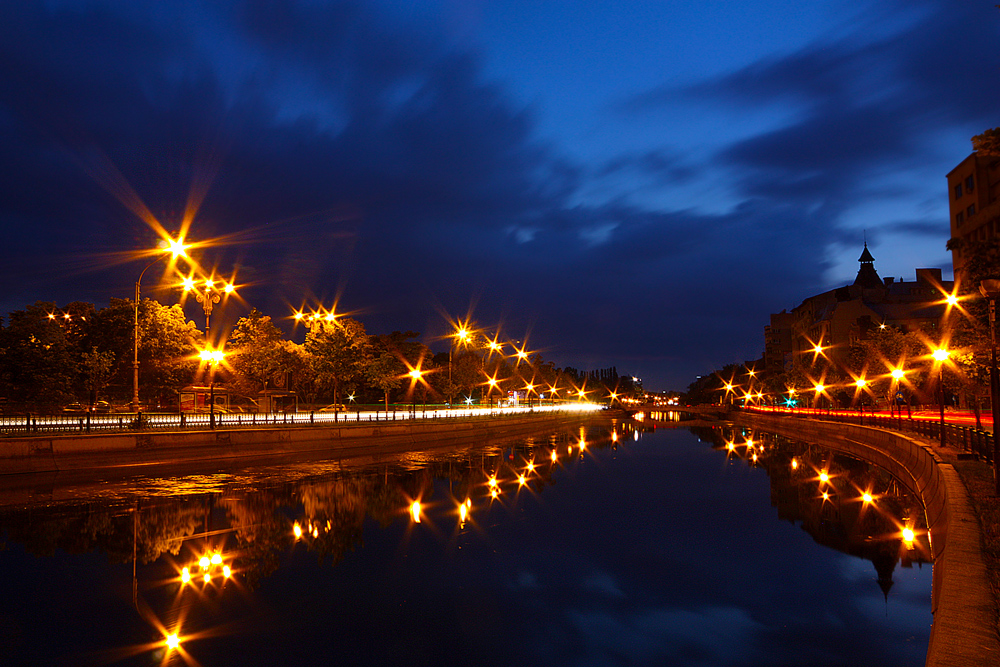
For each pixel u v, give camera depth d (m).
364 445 49.84
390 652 11.28
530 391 152.50
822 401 115.25
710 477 36.91
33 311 55.50
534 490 31.27
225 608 13.28
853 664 10.94
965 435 26.83
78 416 42.81
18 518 22.00
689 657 11.27
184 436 35.53
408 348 115.06
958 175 63.25
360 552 18.17
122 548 18.05
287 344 81.12
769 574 16.48
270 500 26.38
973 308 25.48
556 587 15.32
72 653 10.85
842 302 109.44
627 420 152.88
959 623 7.45
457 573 16.31
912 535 20.70
